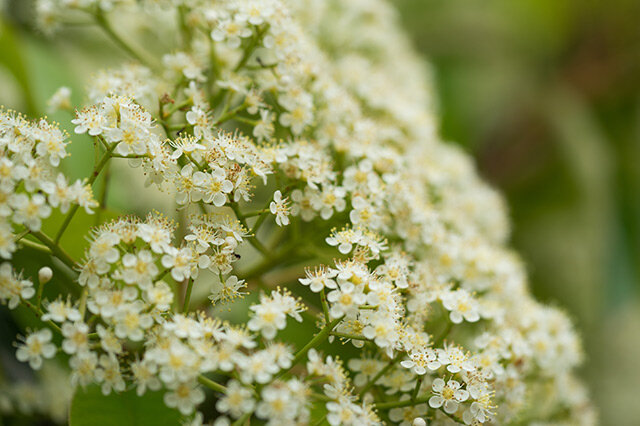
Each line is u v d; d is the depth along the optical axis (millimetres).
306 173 464
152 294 428
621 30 654
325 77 495
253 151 458
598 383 611
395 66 555
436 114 582
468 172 534
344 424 428
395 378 450
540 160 641
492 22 650
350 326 441
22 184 438
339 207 467
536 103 649
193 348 425
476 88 628
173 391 432
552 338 491
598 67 667
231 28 475
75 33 534
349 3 547
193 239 439
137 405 439
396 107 517
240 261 497
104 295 427
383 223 478
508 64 653
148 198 509
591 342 606
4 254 423
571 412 492
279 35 478
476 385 443
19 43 512
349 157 486
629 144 665
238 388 420
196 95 467
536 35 660
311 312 481
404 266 462
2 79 510
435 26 647
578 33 662
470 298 464
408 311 464
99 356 434
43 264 465
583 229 594
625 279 635
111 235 432
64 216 459
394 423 452
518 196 627
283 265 494
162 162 443
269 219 508
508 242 605
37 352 421
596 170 605
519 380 466
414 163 498
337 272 443
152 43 521
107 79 474
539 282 586
